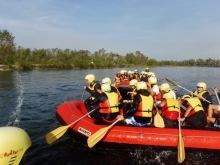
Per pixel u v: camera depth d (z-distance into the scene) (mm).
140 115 5219
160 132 4922
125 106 6250
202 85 6758
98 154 4957
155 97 7379
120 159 4738
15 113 8102
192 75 29609
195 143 4754
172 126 5230
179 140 4637
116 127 5098
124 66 56656
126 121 5426
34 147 5246
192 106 5301
